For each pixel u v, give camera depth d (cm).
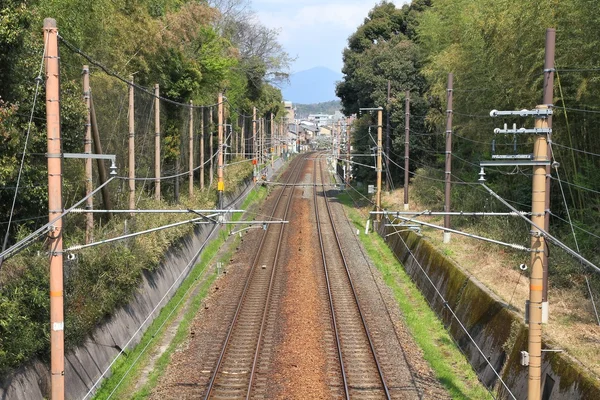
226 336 1612
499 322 1375
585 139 1705
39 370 1094
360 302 1962
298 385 1297
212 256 2658
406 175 3159
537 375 944
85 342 1286
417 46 3922
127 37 2262
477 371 1397
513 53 1783
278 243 2969
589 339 1194
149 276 1811
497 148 2283
